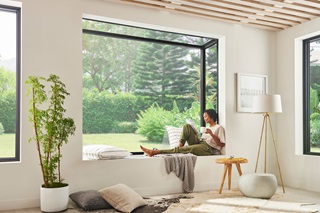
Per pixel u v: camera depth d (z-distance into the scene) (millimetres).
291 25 5754
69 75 4449
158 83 5770
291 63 5777
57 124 3883
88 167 4488
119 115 5410
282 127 5910
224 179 4957
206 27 5465
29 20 4246
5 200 4031
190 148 5332
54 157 3939
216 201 4371
